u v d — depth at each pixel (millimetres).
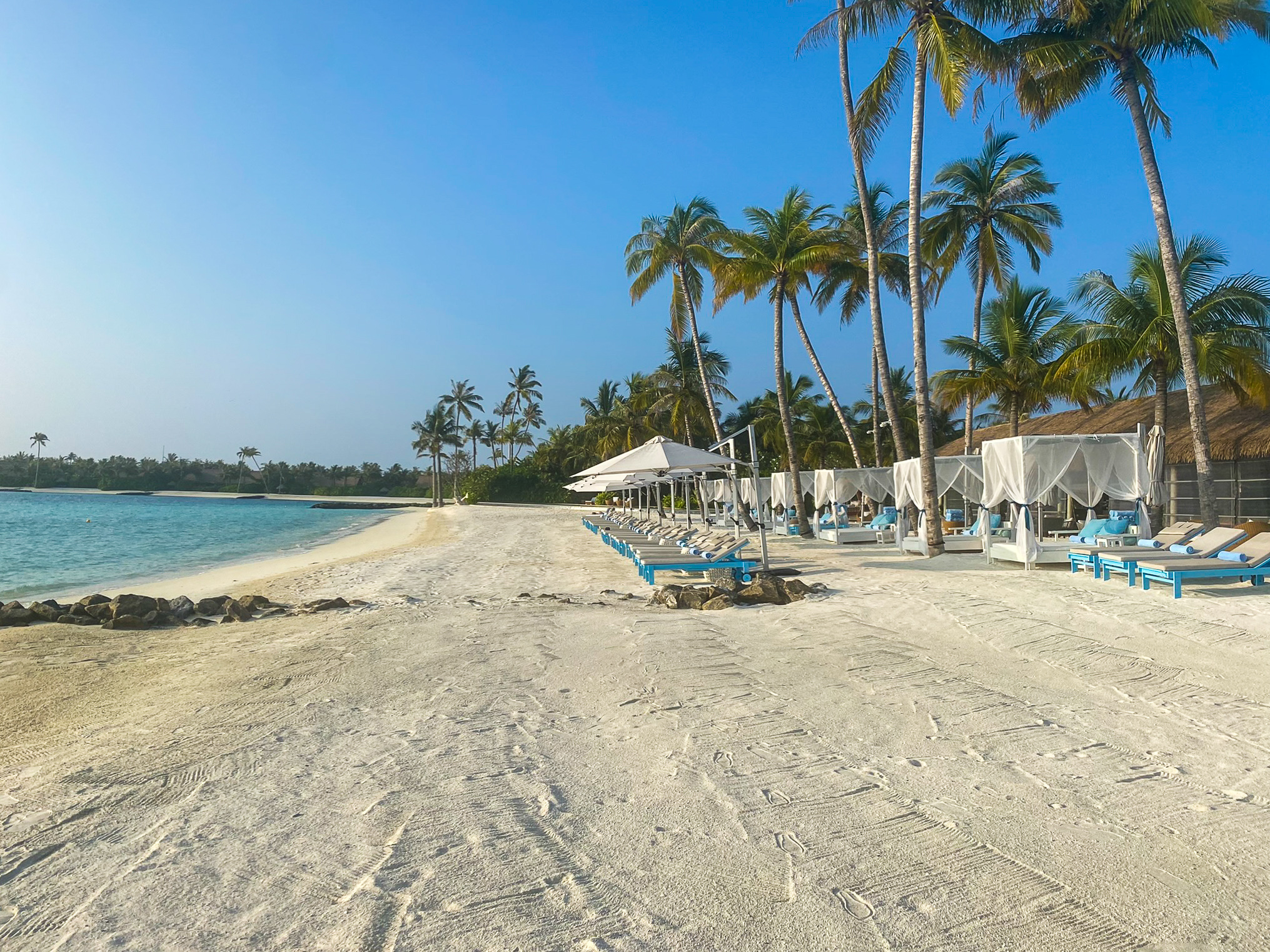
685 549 14219
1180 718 4680
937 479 16859
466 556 19531
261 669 6527
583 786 3789
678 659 6406
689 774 3924
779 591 9461
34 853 3145
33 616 9656
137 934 2529
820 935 2463
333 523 48031
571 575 14352
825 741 4402
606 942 2436
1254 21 12297
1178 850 2998
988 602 8500
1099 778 3773
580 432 69625
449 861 3010
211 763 4207
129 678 6461
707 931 2502
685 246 23391
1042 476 12422
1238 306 14734
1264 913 2551
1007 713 4844
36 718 5309
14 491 131875
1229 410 17531
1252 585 9258
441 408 81000
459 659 6680
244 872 2943
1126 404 22000
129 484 125250
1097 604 8242
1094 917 2541
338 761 4207
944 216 22016
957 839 3127
